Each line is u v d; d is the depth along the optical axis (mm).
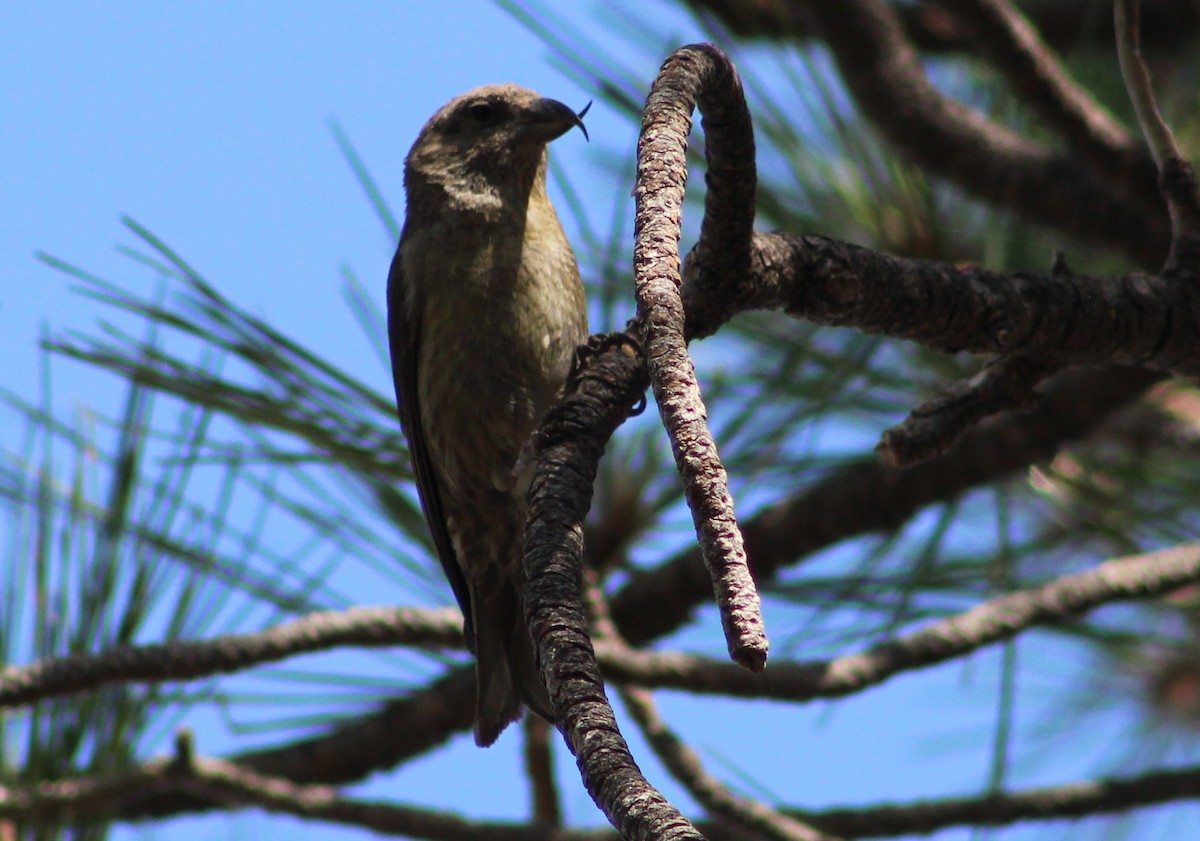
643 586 8570
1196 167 7680
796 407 8172
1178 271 6047
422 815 8070
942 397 6082
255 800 7895
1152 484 8188
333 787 8969
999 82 8742
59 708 7965
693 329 5445
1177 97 8391
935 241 8203
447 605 8633
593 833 8195
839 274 5574
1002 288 5816
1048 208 7828
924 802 7871
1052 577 8445
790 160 8250
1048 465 8117
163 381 7762
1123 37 5914
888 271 5691
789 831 7613
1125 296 5938
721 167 5168
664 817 3107
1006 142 7887
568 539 4262
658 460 8445
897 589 8297
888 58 7801
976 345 5824
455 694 8867
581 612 3936
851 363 8062
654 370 3822
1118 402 7547
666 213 4211
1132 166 7531
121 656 7531
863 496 8055
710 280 5438
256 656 7570
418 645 7824
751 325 8227
